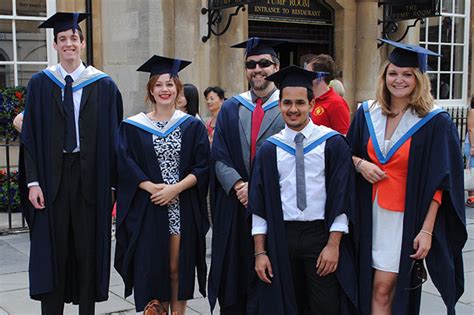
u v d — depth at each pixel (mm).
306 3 8750
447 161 3041
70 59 3598
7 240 6090
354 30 8992
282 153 3176
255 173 3244
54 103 3588
